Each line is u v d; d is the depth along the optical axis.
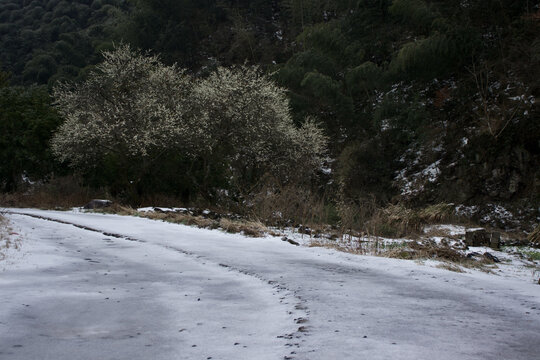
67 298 5.75
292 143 28.02
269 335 4.28
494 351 3.77
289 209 17.27
